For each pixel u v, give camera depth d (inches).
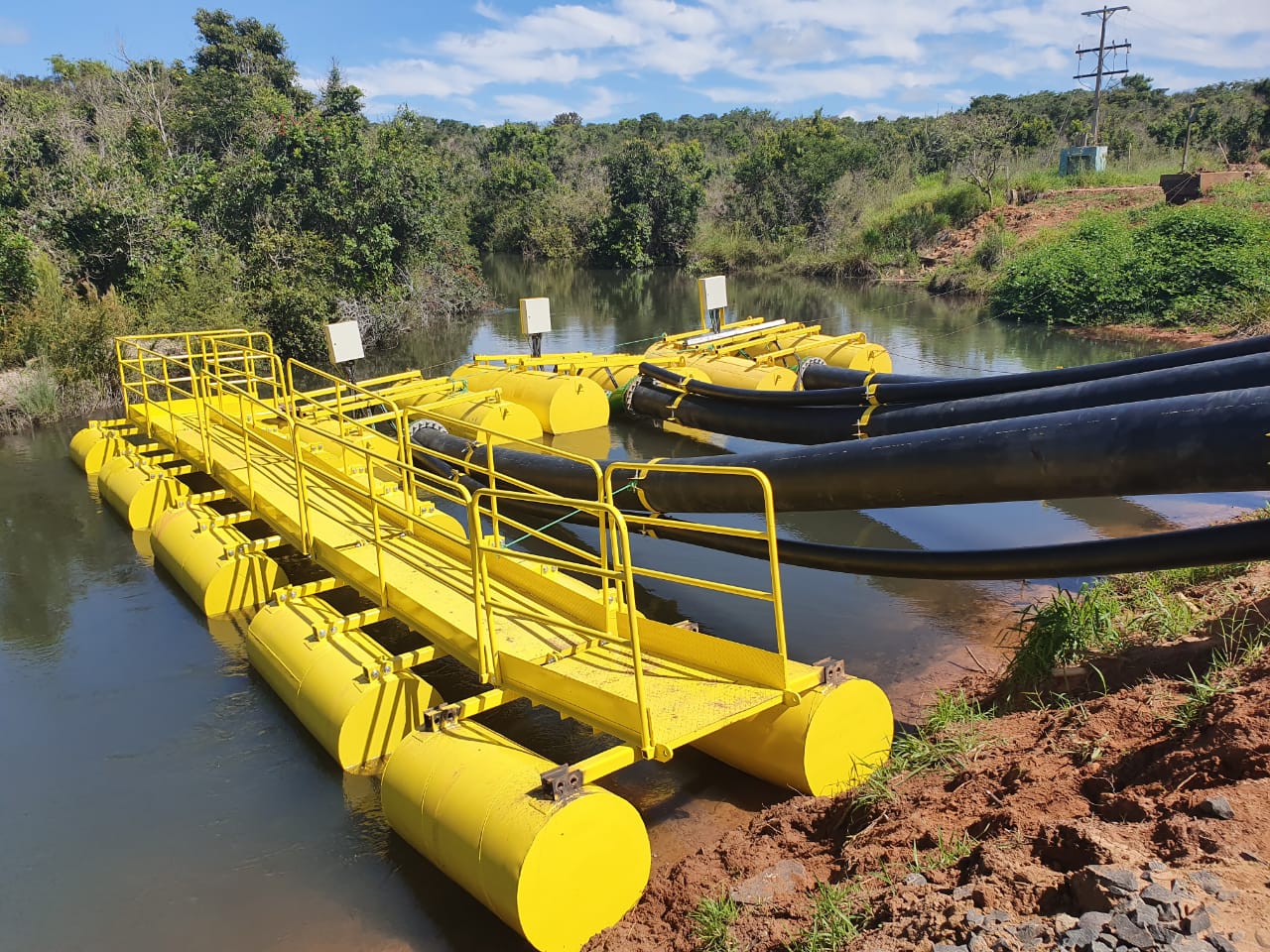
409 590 250.7
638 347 914.7
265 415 447.5
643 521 231.9
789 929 146.3
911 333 895.7
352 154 1026.7
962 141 1615.4
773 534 186.9
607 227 1913.1
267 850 200.7
